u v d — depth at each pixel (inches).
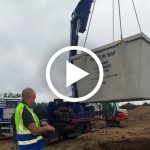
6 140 765.3
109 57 401.7
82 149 554.6
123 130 834.8
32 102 224.7
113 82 394.3
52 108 649.6
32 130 212.5
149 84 369.4
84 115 666.8
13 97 845.2
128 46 378.0
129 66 375.9
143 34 365.1
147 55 373.4
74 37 676.1
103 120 699.4
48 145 601.0
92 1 679.7
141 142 608.7
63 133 663.1
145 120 1358.3
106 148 577.3
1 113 802.8
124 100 394.9
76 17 672.4
